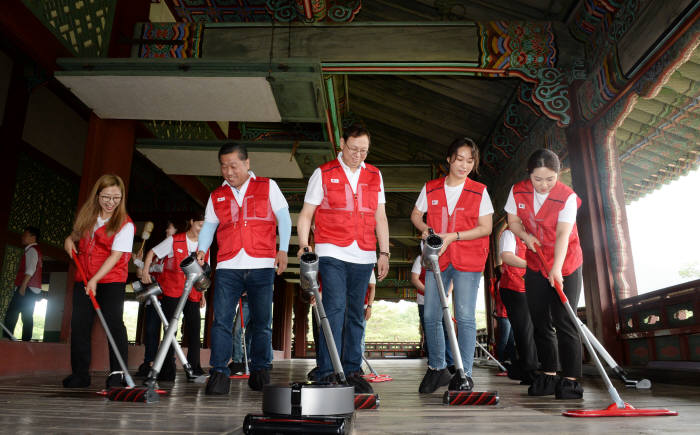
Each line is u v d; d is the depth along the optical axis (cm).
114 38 558
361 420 162
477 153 277
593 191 493
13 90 654
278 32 564
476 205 273
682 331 357
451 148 273
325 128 629
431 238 225
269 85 500
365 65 551
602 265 471
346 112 945
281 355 1650
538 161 244
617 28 453
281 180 937
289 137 949
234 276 271
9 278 768
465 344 268
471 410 191
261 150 661
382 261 260
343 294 241
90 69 482
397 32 560
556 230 247
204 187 891
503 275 378
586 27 509
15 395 238
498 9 593
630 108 441
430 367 282
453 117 866
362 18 752
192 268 232
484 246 272
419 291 437
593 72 495
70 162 895
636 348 428
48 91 826
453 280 274
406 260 1526
